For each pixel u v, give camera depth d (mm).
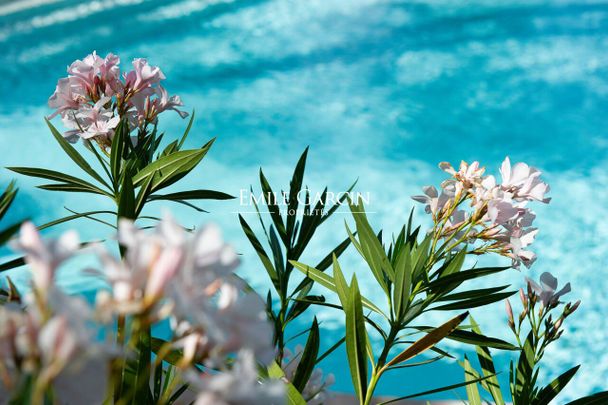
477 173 1429
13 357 493
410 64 11398
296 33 12117
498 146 9727
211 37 12047
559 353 6477
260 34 12125
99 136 1662
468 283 7410
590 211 8461
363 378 1350
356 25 12281
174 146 1729
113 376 588
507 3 12375
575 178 9062
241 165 9367
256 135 9961
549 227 8211
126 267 507
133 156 1646
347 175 9172
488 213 1394
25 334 468
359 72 11273
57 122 9719
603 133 9867
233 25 12320
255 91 10859
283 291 1590
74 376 538
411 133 9969
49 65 11180
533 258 1473
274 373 1267
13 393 488
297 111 10438
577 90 10688
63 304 439
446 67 11289
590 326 6801
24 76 10867
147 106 1710
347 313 1293
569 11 12234
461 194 1438
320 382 1606
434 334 1331
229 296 542
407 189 8852
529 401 1549
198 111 10367
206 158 9484
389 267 1414
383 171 9234
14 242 480
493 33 11914
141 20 12258
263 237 7992
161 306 514
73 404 542
